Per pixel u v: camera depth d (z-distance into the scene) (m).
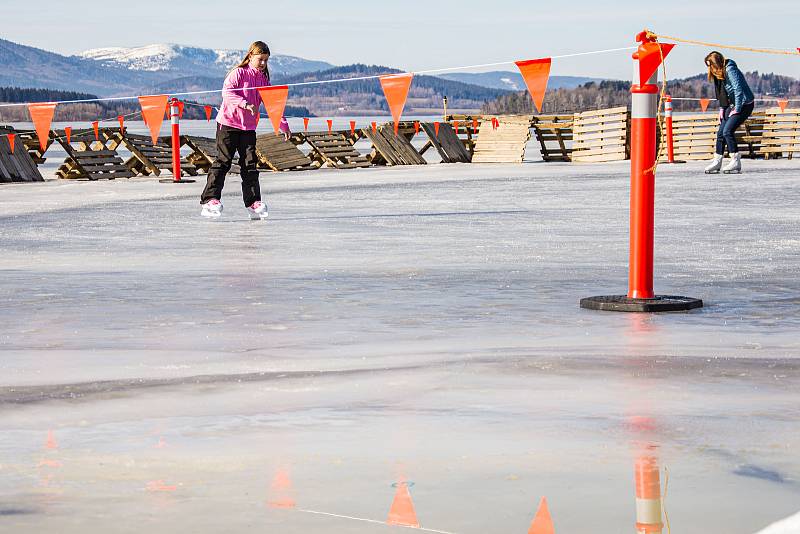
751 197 17.12
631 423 4.21
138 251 10.98
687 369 5.27
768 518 3.06
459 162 32.78
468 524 3.03
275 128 13.69
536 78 8.87
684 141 30.31
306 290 8.16
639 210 7.34
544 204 16.55
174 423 4.30
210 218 14.98
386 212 15.56
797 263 9.43
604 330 6.41
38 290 8.29
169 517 3.12
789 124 29.83
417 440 3.98
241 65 14.55
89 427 4.26
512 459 3.71
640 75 7.27
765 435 4.02
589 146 31.34
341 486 3.41
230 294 8.00
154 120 15.91
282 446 3.92
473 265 9.54
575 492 3.32
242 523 3.06
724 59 23.11
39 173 25.77
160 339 6.23
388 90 11.14
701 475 3.49
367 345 6.00
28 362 5.60
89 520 3.10
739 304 7.33
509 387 4.89
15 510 3.20
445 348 5.88
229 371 5.32
